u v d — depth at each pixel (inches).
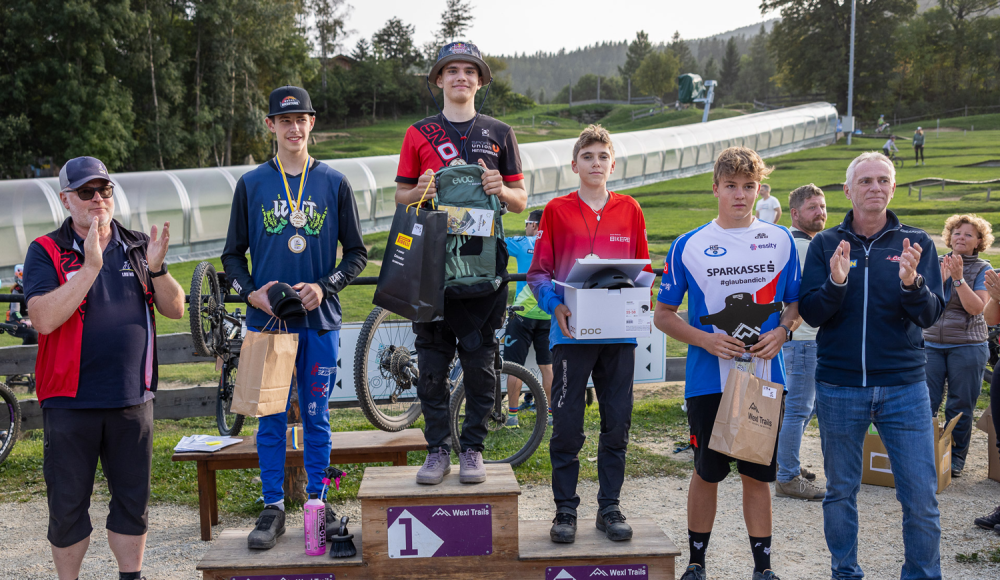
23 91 1530.5
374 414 195.6
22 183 783.1
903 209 829.2
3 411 240.8
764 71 5049.2
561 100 5521.7
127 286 129.3
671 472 211.5
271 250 136.9
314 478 138.3
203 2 1798.7
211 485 176.7
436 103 138.6
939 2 3029.0
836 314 130.5
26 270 124.7
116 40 1635.1
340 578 121.4
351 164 980.6
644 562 122.2
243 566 119.7
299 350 136.8
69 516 124.0
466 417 133.0
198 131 1800.0
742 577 146.4
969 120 2202.3
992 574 144.2
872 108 2810.0
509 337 249.8
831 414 131.9
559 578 121.9
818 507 185.9
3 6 1525.6
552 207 135.5
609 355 129.3
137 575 130.7
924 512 124.2
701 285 129.1
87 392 123.0
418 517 121.3
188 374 390.6
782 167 1402.6
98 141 1549.0
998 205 814.5
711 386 128.4
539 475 208.5
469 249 125.1
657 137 1438.2
